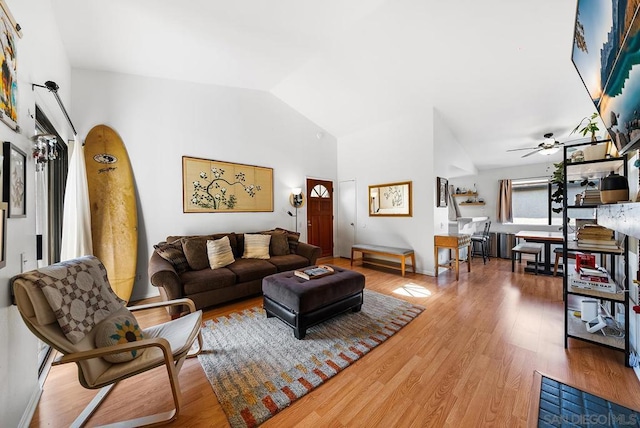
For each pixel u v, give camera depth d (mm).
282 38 2883
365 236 5316
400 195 4652
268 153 4605
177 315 2629
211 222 3871
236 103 4168
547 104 3352
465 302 2982
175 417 1331
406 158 4543
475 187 6711
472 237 5508
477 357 1883
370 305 2918
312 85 4148
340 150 5824
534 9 2162
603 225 1719
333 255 5809
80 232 2625
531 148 4930
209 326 2441
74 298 1359
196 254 3105
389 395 1521
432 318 2566
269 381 1646
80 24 2279
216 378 1682
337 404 1459
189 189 3645
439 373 1712
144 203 3299
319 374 1709
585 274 1938
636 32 772
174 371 1343
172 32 2545
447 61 3008
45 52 1900
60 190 2523
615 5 895
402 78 3529
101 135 2975
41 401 1506
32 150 1556
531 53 2602
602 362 1781
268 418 1362
